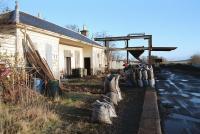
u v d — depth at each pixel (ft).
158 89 63.77
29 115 28.66
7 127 24.52
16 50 48.19
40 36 57.21
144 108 35.88
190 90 62.13
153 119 29.55
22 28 49.57
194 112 37.73
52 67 62.69
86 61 101.91
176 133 27.40
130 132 25.75
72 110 33.99
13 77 38.68
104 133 25.20
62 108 34.73
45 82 43.91
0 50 45.47
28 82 41.81
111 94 39.91
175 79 95.04
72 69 90.99
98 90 54.80
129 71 69.41
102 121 28.40
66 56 86.48
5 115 27.86
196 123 31.53
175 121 32.40
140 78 64.75
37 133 24.30
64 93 45.98
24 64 47.52
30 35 53.31
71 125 27.27
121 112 34.76
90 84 67.00
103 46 114.11
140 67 70.38
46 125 26.68
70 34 81.71
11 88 37.17
